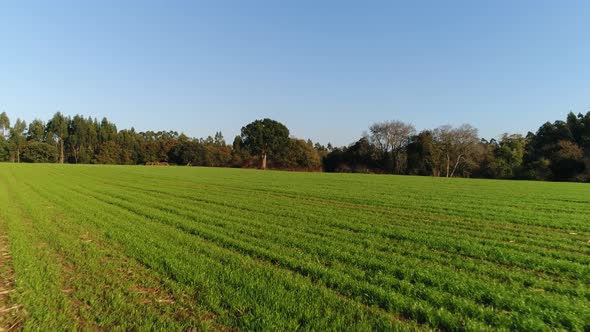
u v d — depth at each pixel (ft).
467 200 71.20
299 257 26.71
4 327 15.98
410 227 40.27
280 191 86.69
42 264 24.45
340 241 32.50
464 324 15.90
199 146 385.09
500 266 25.29
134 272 23.24
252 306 17.83
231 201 64.54
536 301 18.42
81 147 407.03
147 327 15.64
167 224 40.93
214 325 16.12
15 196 68.49
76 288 20.44
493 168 248.93
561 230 40.06
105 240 32.07
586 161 197.26
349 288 20.30
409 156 284.20
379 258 26.71
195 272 22.82
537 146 270.46
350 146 320.91
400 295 19.24
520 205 63.72
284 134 334.03
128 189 87.45
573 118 260.01
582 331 15.38
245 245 30.25
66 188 87.10
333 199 70.18
